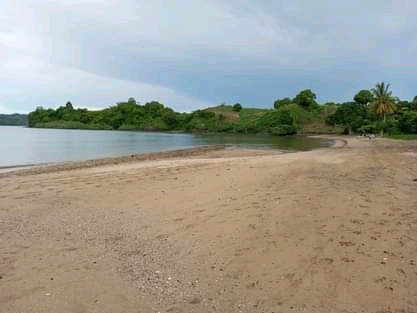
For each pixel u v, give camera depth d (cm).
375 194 1013
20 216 960
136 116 15412
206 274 604
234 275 595
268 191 1075
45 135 8306
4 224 892
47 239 785
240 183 1222
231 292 546
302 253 647
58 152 3794
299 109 13188
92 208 1031
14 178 1617
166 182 1332
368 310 490
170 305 515
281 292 540
